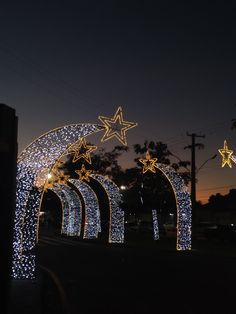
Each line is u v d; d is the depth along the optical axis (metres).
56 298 14.15
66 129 17.61
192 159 38.44
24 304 12.62
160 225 64.88
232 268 23.11
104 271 21.88
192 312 11.86
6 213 4.12
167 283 17.56
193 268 23.19
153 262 26.62
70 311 12.01
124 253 34.03
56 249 38.09
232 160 27.19
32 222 17.88
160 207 55.47
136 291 15.65
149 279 18.83
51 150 17.52
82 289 16.17
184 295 14.65
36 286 15.91
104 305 12.99
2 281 4.05
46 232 73.56
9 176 4.21
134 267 23.80
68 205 55.69
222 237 47.41
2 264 4.06
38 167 17.34
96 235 50.06
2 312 4.01
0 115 4.24
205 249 37.22
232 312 11.81
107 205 66.69
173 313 11.78
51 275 19.95
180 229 36.12
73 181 48.25
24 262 17.45
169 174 35.50
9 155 4.27
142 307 12.67
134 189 56.31
